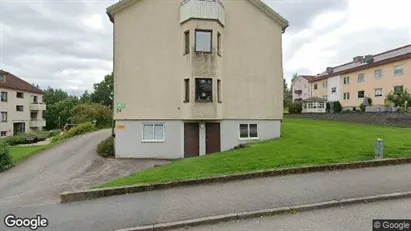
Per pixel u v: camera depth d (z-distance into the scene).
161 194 7.76
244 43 17.33
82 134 26.36
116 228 5.77
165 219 6.08
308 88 57.28
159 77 16.25
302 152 11.48
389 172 9.04
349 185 7.81
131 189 8.08
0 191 10.17
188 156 16.41
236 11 17.27
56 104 72.94
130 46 16.05
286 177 8.86
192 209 6.55
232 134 17.02
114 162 14.91
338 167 9.56
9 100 45.44
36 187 10.54
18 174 12.93
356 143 13.28
